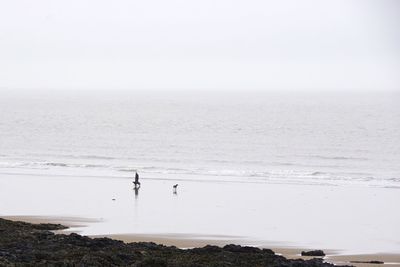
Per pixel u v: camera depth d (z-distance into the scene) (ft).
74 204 361.51
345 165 565.53
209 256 218.79
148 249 229.86
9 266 187.73
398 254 250.98
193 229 295.07
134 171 513.86
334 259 241.96
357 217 327.67
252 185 441.68
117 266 200.03
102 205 358.23
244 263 209.56
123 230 291.38
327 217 327.26
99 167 539.29
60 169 526.16
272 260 214.90
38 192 405.80
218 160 591.37
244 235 284.20
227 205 359.87
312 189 425.69
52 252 213.05
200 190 414.82
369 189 427.74
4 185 436.76
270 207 354.54
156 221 313.32
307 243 270.05
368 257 245.86
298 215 332.19
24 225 276.62
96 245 230.27
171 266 200.23
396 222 314.96
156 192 405.39
